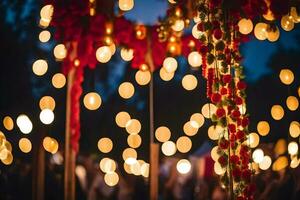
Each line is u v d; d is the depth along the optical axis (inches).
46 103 211.2
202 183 277.1
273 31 177.9
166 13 199.5
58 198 246.4
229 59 159.3
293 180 241.1
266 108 511.8
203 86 433.7
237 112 156.8
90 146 456.4
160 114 478.0
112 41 205.8
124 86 229.5
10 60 454.6
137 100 490.3
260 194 246.1
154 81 484.4
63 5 194.5
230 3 164.9
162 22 206.5
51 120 201.2
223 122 156.4
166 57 226.7
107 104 486.9
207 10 163.5
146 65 228.8
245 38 176.1
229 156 156.9
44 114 200.4
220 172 181.0
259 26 179.2
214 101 157.6
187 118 474.6
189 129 244.8
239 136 155.9
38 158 201.3
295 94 300.2
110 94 495.2
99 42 201.6
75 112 201.5
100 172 266.7
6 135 345.1
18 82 454.6
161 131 244.1
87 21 198.7
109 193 263.7
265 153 264.8
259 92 518.0
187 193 279.7
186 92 475.2
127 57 220.5
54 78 220.5
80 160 279.3
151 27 226.4
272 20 177.5
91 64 203.6
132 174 267.3
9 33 453.1
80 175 267.1
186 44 225.6
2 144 208.1
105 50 195.3
